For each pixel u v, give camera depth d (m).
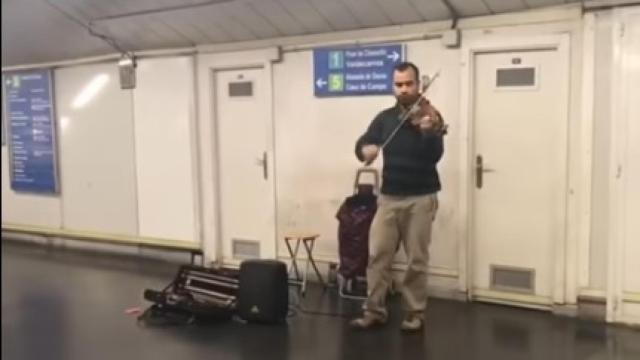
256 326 4.30
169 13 5.38
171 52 5.93
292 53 5.29
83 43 6.27
